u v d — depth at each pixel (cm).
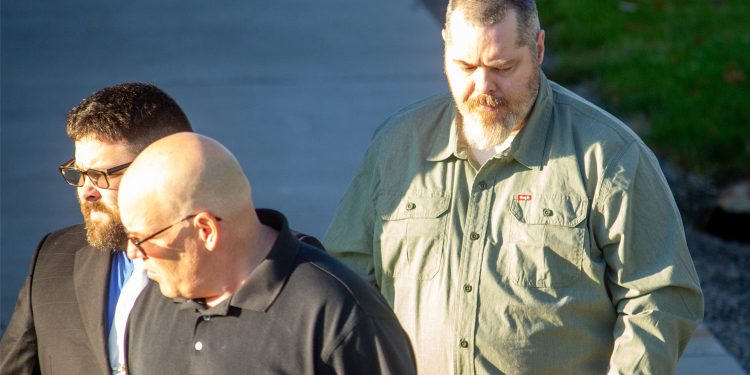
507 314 1031
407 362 888
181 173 853
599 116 1060
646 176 1034
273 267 874
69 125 995
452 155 1091
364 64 3369
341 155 2744
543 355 1030
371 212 1148
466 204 1080
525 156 1052
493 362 1036
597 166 1031
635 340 1003
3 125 3027
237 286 886
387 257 1109
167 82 3294
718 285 2133
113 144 979
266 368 857
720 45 3391
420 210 1090
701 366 1805
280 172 2645
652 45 3459
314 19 3869
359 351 854
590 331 1036
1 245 2322
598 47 3534
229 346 871
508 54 993
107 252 1027
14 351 1052
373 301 888
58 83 3350
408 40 3594
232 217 869
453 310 1052
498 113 1016
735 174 2577
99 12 4084
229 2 4147
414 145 1126
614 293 1041
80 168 986
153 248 860
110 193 981
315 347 855
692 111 2866
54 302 1028
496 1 991
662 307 1012
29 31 3875
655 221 1028
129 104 993
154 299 948
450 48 1019
